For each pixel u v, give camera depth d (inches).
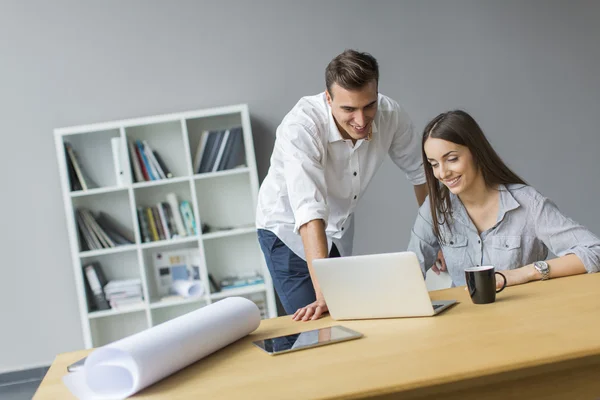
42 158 164.2
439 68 173.0
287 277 110.6
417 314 62.6
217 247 164.4
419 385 44.4
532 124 176.6
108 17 164.7
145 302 154.9
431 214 88.6
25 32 163.2
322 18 169.2
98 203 161.6
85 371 50.3
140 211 157.1
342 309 65.9
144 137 163.0
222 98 167.3
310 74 169.3
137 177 157.9
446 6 173.0
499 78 175.2
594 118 178.5
